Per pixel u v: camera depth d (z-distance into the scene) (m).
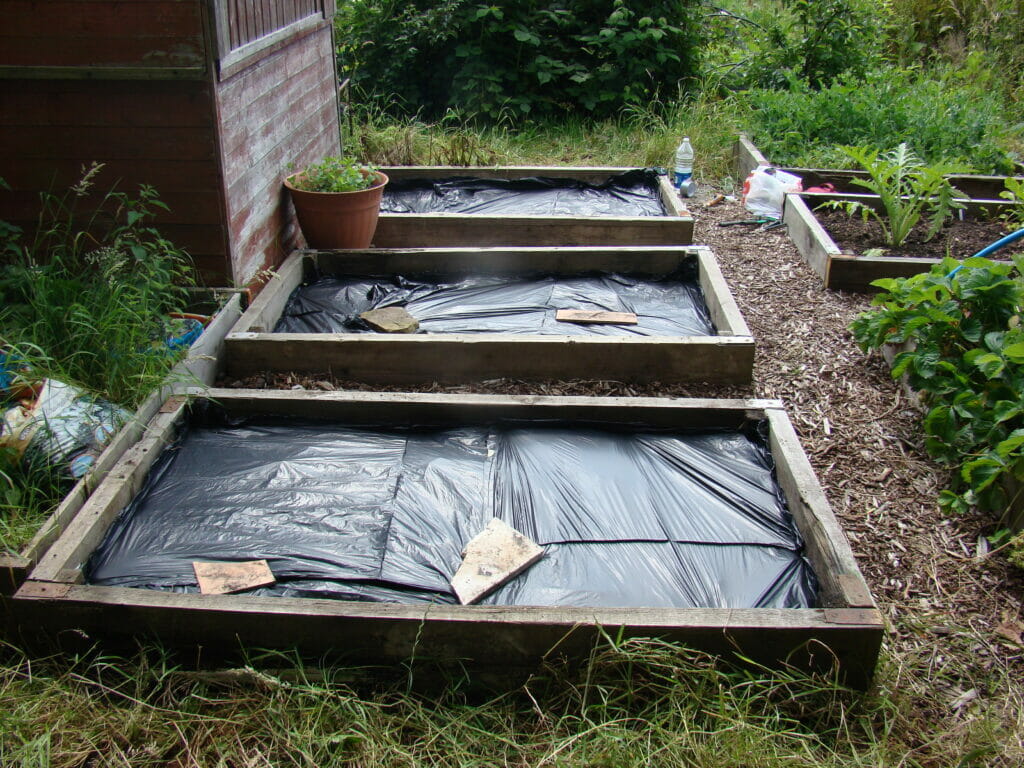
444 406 3.59
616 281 5.05
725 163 7.57
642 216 6.05
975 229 5.95
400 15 8.92
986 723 2.45
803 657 2.48
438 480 3.32
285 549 2.94
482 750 2.38
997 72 9.83
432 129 8.33
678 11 8.95
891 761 2.37
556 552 3.00
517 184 6.74
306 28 5.37
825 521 2.89
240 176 4.41
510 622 2.45
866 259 5.08
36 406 3.22
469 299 4.85
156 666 2.56
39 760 2.27
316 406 3.62
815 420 3.90
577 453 3.47
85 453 3.17
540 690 2.54
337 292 4.89
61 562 2.68
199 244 4.29
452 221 5.61
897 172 5.60
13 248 3.95
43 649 2.62
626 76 8.85
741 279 5.40
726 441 3.54
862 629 2.42
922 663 2.70
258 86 4.64
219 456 3.42
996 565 3.07
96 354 3.55
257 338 4.04
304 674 2.50
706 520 3.15
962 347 3.66
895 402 4.02
